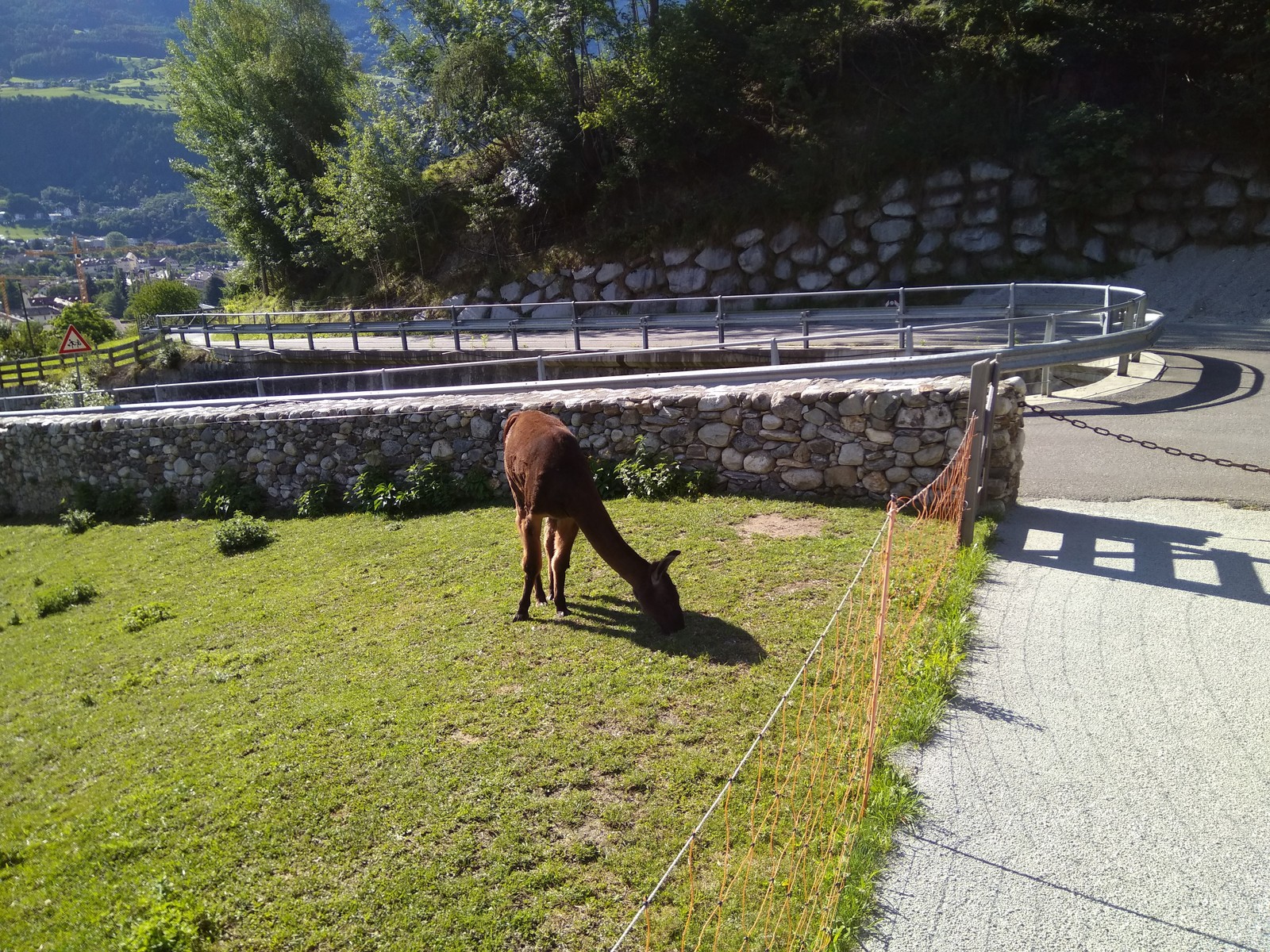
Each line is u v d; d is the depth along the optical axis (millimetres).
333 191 35531
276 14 41625
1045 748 4609
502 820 4496
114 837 4906
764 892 3789
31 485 15625
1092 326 16578
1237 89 22094
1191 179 22625
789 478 9117
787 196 27469
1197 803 4129
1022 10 25547
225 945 3967
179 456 13594
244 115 41000
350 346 26203
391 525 10445
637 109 29750
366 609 7746
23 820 5352
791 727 4957
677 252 29656
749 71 30203
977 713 4969
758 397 9125
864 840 3941
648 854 4105
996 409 7844
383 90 36844
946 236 25281
